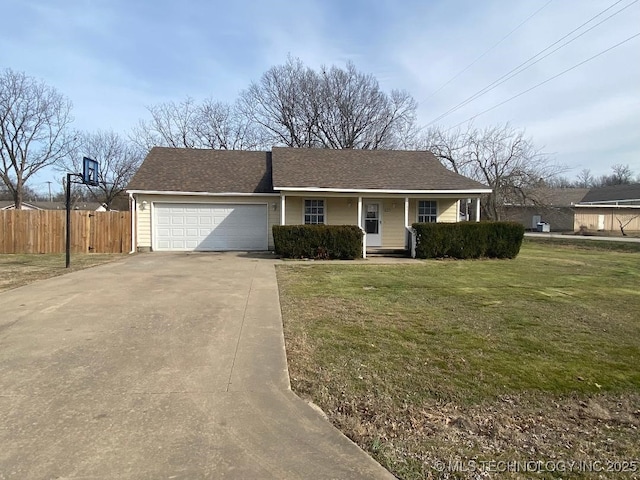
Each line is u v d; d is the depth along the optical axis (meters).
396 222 16.17
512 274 10.12
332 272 10.15
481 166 27.53
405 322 5.43
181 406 2.98
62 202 49.97
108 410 2.89
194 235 15.62
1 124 28.77
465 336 4.85
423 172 16.08
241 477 2.18
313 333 4.87
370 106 31.20
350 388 3.38
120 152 34.31
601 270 11.09
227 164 17.45
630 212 38.41
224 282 8.34
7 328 4.89
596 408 3.14
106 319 5.34
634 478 2.26
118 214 14.86
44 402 3.00
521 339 4.77
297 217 15.88
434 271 10.55
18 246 14.57
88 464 2.26
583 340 4.77
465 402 3.19
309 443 2.54
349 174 15.38
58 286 7.67
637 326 5.38
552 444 2.62
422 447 2.54
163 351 4.15
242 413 2.90
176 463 2.29
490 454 2.48
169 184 15.45
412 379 3.58
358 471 2.27
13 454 2.34
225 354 4.09
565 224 38.78
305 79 30.55
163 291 7.27
